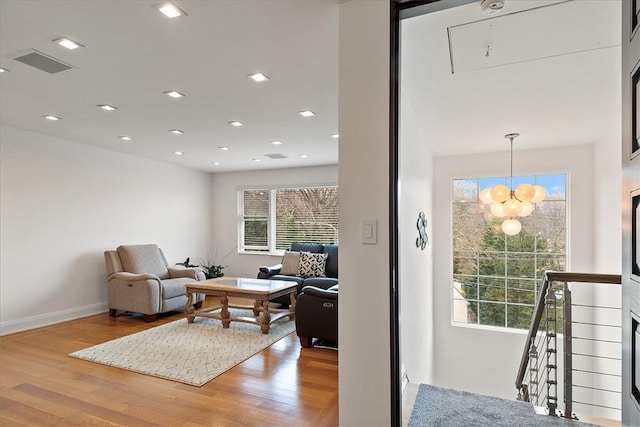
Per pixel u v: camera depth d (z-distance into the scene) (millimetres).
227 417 2371
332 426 2277
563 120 3512
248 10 1886
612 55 2205
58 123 4000
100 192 5238
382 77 1730
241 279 5160
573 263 4641
